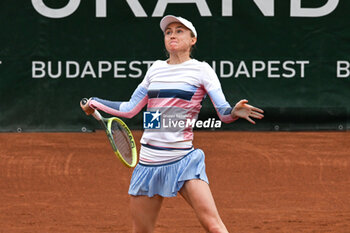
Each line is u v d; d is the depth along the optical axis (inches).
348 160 1248.8
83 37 1380.4
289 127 1393.9
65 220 832.9
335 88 1380.4
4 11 1371.8
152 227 539.5
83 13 1378.0
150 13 1374.3
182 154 510.3
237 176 1112.8
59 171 1151.6
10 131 1381.6
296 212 877.8
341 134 1505.9
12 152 1307.8
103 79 1386.6
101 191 1007.6
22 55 1380.4
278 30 1369.3
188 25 520.1
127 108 572.1
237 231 781.9
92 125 1400.1
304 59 1375.5
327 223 821.2
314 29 1370.6
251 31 1369.3
